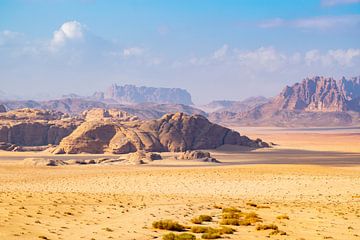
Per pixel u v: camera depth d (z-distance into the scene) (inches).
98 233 1888.5
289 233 2054.6
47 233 1830.7
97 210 2546.8
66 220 2174.0
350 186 4554.6
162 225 2070.6
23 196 2977.4
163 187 4650.6
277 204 3243.1
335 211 2832.2
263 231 2086.6
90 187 4626.0
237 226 2215.8
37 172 6604.3
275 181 5083.7
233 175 5723.4
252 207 3029.0
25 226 1932.8
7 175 6082.7
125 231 1962.4
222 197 3789.4
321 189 4402.1
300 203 3346.5
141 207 2778.1
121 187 4640.8
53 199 2901.1
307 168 6555.1
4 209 2315.5
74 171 6791.3
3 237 1672.0
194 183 4980.3
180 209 2758.4
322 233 2078.0
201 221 2343.8
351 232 2119.8
